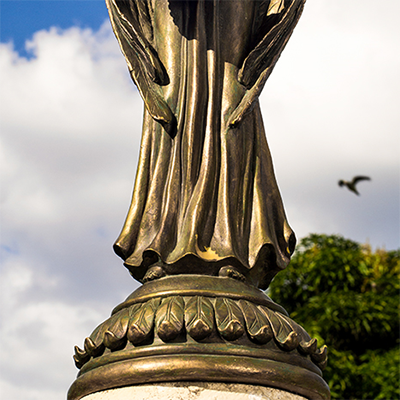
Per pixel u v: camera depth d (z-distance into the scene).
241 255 2.82
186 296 2.60
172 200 2.88
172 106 3.02
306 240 18.47
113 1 3.10
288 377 2.46
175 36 3.12
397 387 15.63
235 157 2.96
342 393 15.84
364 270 17.66
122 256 2.94
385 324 16.61
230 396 2.38
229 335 2.45
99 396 2.51
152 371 2.38
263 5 3.21
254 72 3.07
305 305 17.28
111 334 2.52
